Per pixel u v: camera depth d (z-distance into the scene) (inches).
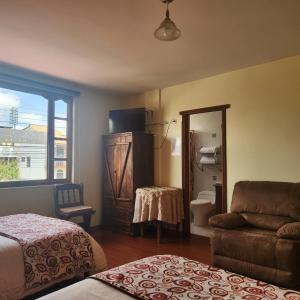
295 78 137.8
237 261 115.7
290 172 138.5
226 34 113.3
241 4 91.7
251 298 54.4
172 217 171.2
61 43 121.8
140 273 67.1
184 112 183.5
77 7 93.0
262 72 148.9
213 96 169.5
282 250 101.7
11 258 85.0
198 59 141.6
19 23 103.7
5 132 158.2
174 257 79.7
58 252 96.8
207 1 89.7
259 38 117.4
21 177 164.6
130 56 136.9
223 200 162.1
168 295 55.9
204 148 227.6
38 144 173.5
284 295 55.7
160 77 171.9
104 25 105.4
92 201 199.8
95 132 203.9
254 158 151.1
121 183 190.7
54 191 170.4
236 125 158.7
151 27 107.0
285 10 95.4
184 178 183.8
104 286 60.9
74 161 189.3
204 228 199.3
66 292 57.9
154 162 200.8
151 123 203.2
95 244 111.4
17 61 143.6
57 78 173.0
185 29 108.7
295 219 118.9
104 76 169.3
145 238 176.1
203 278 64.6
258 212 130.4
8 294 81.5
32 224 112.8
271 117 145.4
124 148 189.8
